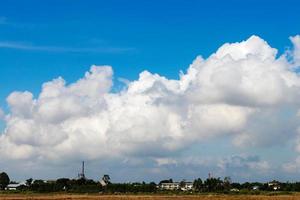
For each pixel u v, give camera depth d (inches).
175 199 5142.7
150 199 5128.0
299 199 5280.5
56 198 5098.4
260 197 5698.8
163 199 5132.9
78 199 4982.8
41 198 5123.0
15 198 5088.6
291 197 5708.7
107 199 5059.1
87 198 5191.9
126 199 5064.0
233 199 5319.9
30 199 4889.3
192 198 5398.6
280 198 5452.8
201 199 5265.8
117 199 5049.2
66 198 5123.0
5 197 5423.2
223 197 5679.1
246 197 5684.1
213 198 5457.7
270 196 6043.3
